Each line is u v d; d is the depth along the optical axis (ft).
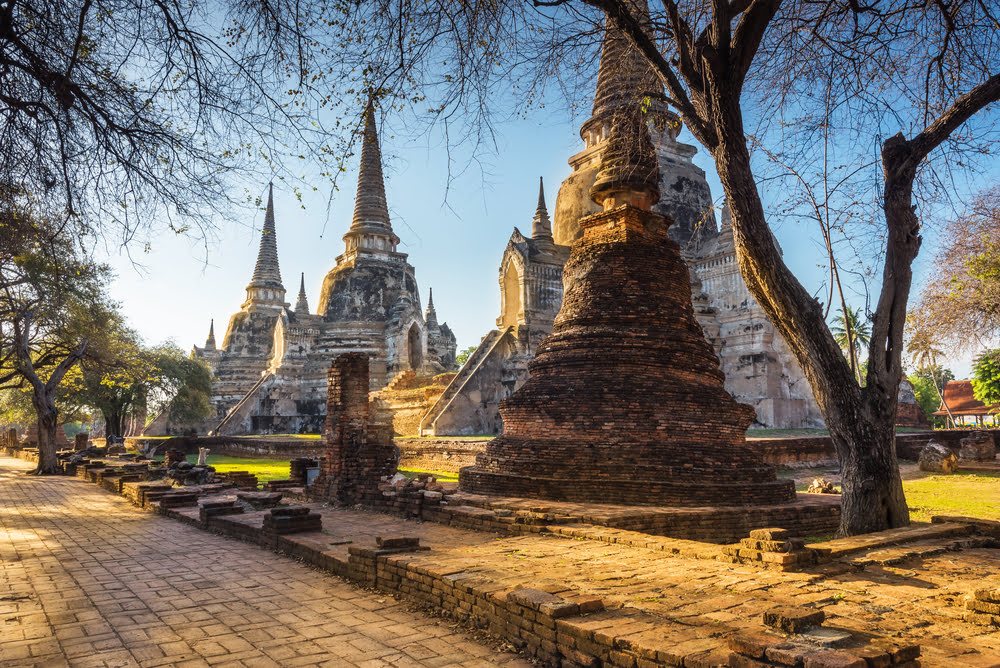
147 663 17.16
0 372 135.23
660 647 14.26
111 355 110.11
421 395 127.95
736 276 116.47
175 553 32.32
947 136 32.37
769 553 23.02
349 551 26.45
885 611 17.85
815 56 37.78
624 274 48.62
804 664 12.29
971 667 13.75
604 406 44.16
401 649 18.03
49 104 27.58
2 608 22.34
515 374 114.73
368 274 175.52
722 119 31.65
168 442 143.02
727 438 45.01
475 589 19.70
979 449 81.56
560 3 30.04
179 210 28.86
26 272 70.85
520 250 119.85
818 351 32.30
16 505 54.03
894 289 32.68
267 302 220.43
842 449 32.50
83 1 24.63
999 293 78.89
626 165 50.24
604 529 31.40
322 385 166.20
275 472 88.79
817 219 35.17
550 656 16.70
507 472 45.52
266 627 20.11
